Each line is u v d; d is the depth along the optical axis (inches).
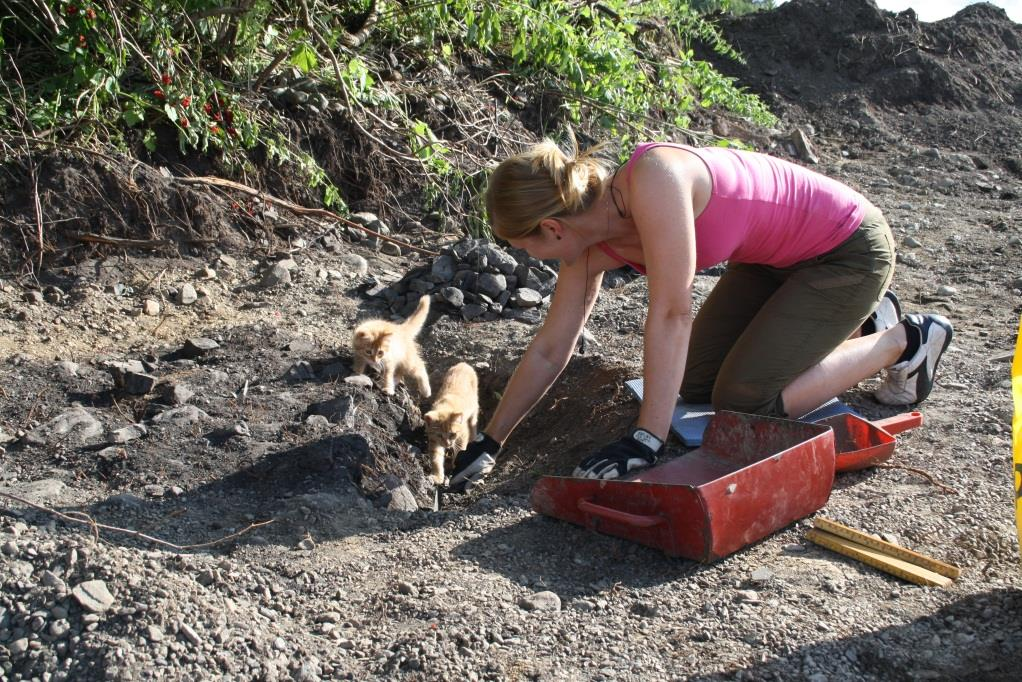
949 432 183.3
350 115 324.2
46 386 208.8
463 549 147.9
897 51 612.1
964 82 610.5
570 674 116.6
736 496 136.8
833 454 150.2
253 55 323.0
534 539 150.6
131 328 247.8
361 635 125.7
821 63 605.0
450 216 337.1
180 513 158.6
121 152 286.7
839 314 168.1
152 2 285.4
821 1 629.0
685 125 410.0
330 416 200.2
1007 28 672.4
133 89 298.8
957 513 152.6
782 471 142.1
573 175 144.2
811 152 507.2
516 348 249.3
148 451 179.8
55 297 255.8
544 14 342.0
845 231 165.3
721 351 188.2
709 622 126.7
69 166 275.0
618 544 146.3
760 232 160.4
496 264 279.0
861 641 121.8
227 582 132.9
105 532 146.4
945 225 376.2
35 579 124.4
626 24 407.8
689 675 116.2
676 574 138.4
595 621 128.0
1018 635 121.8
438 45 389.7
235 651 118.0
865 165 501.0
